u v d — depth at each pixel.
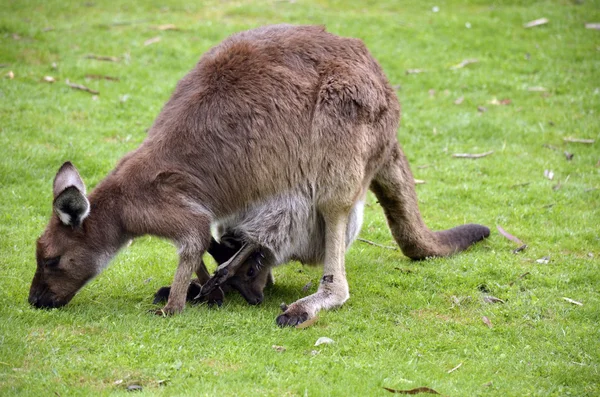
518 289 10.00
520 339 8.69
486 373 7.88
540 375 7.94
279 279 10.55
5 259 10.31
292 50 9.27
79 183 8.72
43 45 18.75
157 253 11.01
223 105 8.88
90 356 7.71
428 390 7.32
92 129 14.91
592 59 19.69
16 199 12.18
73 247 8.74
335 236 9.29
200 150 8.80
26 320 8.46
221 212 9.03
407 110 17.03
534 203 13.22
